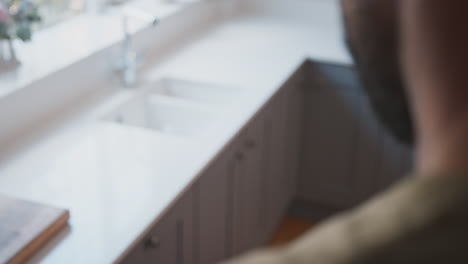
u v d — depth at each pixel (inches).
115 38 98.2
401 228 8.8
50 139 75.4
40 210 57.5
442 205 8.6
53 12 105.3
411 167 118.2
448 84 9.0
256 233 104.3
